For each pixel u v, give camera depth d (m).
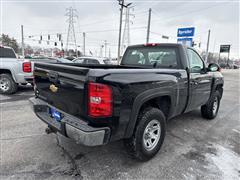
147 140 2.68
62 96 2.39
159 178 2.36
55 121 2.54
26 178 2.27
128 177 2.36
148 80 2.42
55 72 2.48
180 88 3.10
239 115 5.39
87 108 2.01
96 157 2.79
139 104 2.31
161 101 2.94
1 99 6.16
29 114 4.67
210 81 4.30
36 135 3.47
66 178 2.30
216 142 3.46
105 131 2.03
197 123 4.50
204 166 2.65
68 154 2.84
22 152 2.85
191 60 3.57
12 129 3.73
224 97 8.55
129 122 2.24
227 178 2.40
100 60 10.87
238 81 17.69
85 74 1.99
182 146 3.25
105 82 1.95
